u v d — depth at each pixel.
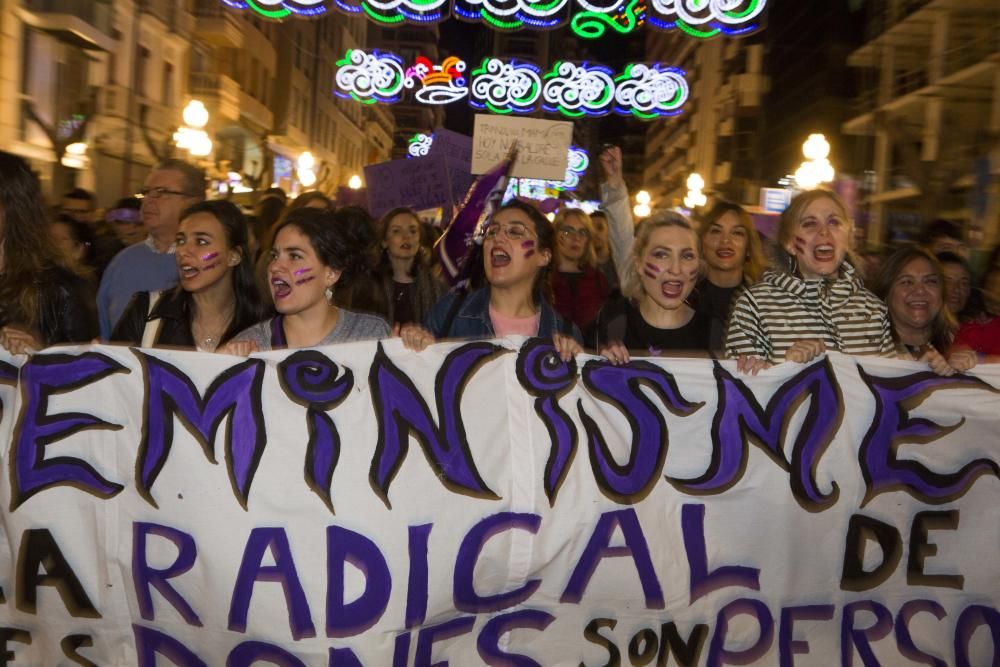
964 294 5.41
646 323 4.23
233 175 22.97
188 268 3.90
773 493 3.46
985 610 3.49
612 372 3.46
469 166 8.21
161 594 3.23
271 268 3.60
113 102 24.47
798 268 4.04
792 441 3.49
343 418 3.31
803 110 36.28
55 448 3.28
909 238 24.17
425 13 9.05
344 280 3.75
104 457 3.28
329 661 3.17
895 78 24.70
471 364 3.40
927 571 3.49
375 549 3.23
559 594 3.34
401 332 3.44
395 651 3.21
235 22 32.69
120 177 25.25
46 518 3.25
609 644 3.35
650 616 3.37
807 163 16.53
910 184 23.20
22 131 20.12
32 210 3.51
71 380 3.30
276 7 9.04
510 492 3.34
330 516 3.24
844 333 3.93
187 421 3.28
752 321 3.96
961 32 21.72
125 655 3.23
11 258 3.48
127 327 4.02
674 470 3.43
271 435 3.28
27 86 20.19
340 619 3.19
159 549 3.25
